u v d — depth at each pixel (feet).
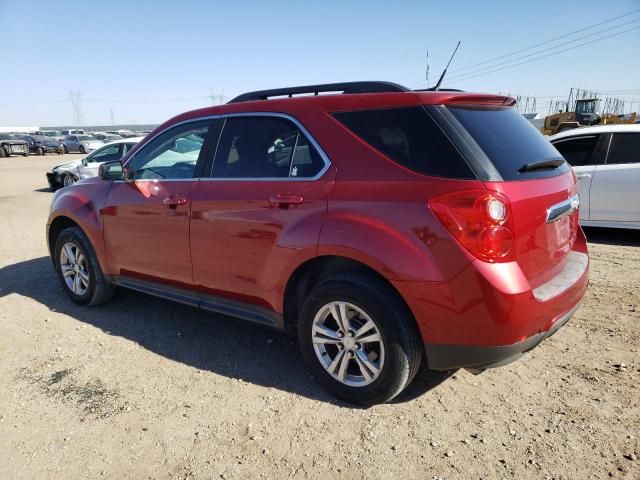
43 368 12.15
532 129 11.02
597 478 7.95
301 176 10.43
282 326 11.12
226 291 11.93
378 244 9.03
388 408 10.06
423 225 8.68
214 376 11.59
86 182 15.99
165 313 15.57
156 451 8.98
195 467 8.55
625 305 14.88
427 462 8.46
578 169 23.71
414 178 8.96
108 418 10.02
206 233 11.94
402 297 9.03
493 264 8.34
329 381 10.37
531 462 8.36
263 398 10.59
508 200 8.43
